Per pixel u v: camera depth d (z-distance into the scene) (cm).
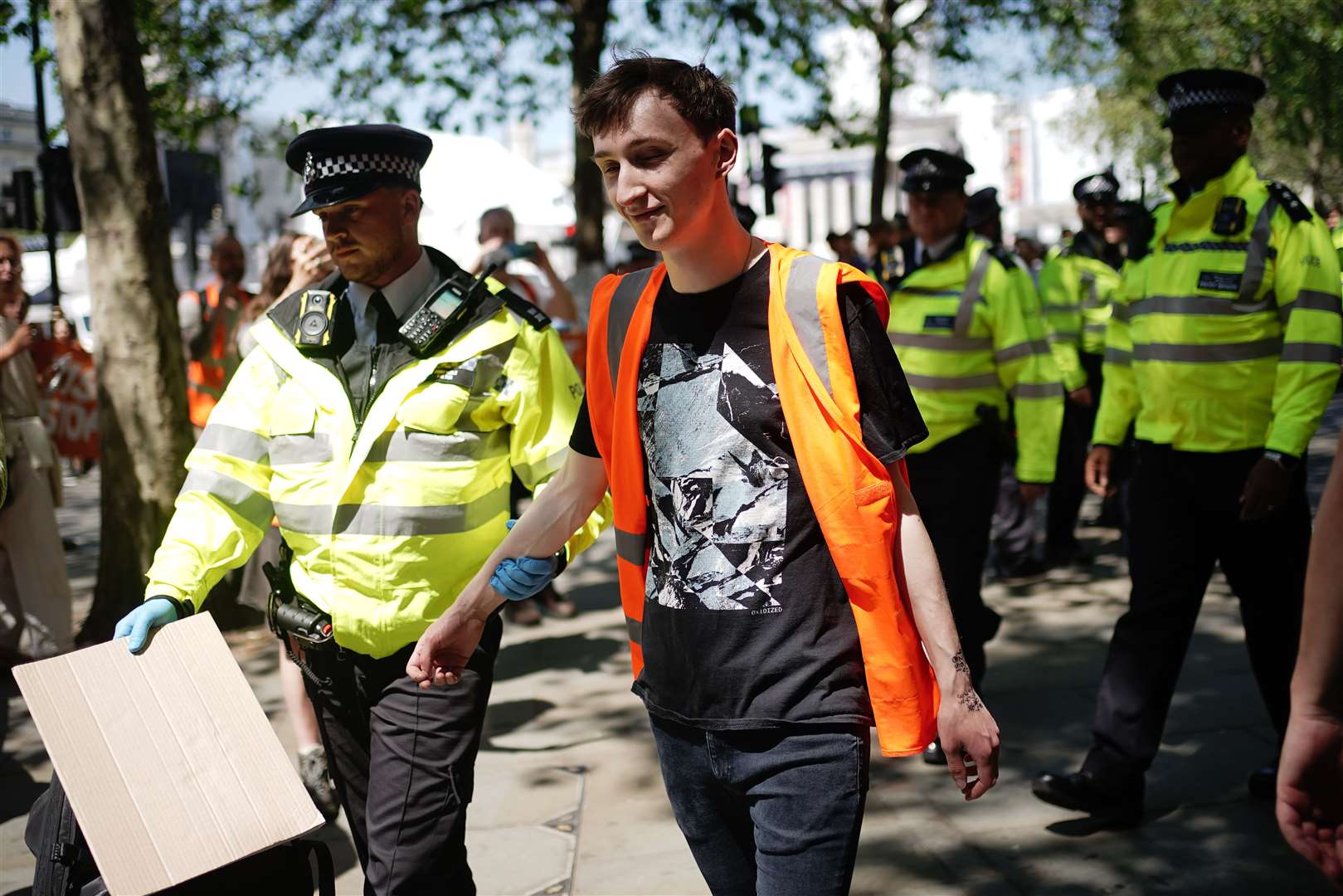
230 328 701
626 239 1122
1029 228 3297
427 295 253
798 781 189
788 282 191
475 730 248
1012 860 347
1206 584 364
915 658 190
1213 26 1303
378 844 243
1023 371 428
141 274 624
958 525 425
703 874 211
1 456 302
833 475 187
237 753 199
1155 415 363
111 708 195
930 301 432
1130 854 347
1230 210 352
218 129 1306
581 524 227
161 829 188
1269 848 347
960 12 1330
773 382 192
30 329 553
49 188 932
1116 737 362
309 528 249
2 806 425
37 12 843
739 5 1262
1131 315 379
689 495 196
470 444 252
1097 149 2270
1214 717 453
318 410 250
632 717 487
